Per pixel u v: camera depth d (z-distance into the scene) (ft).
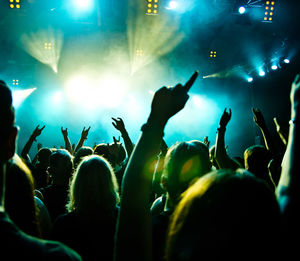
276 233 2.79
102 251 6.97
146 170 3.84
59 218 7.37
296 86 3.75
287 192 3.68
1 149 3.42
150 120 3.94
